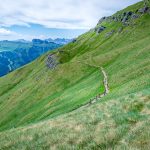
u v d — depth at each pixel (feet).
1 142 81.61
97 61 434.30
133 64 273.75
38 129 88.12
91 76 363.35
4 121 416.87
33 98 443.73
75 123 83.15
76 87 330.34
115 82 238.48
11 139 82.17
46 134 76.95
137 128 57.11
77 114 108.37
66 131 73.36
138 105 92.84
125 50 413.59
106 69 348.79
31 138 76.64
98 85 259.19
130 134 54.13
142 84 160.15
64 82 421.59
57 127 82.69
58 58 652.07
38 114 315.78
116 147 47.93
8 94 630.74
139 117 72.84
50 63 633.20
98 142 54.29
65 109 236.22
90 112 103.19
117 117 78.28
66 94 317.42
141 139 48.88
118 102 106.52
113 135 56.29
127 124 65.72
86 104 202.39
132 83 177.58
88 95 240.94
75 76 421.59
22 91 549.54
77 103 232.73
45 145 64.54
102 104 112.68
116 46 606.14
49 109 278.05
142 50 315.99
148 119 66.44
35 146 66.64
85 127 73.51
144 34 609.83
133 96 108.58
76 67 445.78
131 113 81.25
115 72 295.48
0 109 510.58
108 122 74.23
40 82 493.36
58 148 58.44
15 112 426.51
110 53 435.12
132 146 46.03
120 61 335.88
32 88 512.63
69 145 58.13
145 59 268.62
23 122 325.42
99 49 625.82
